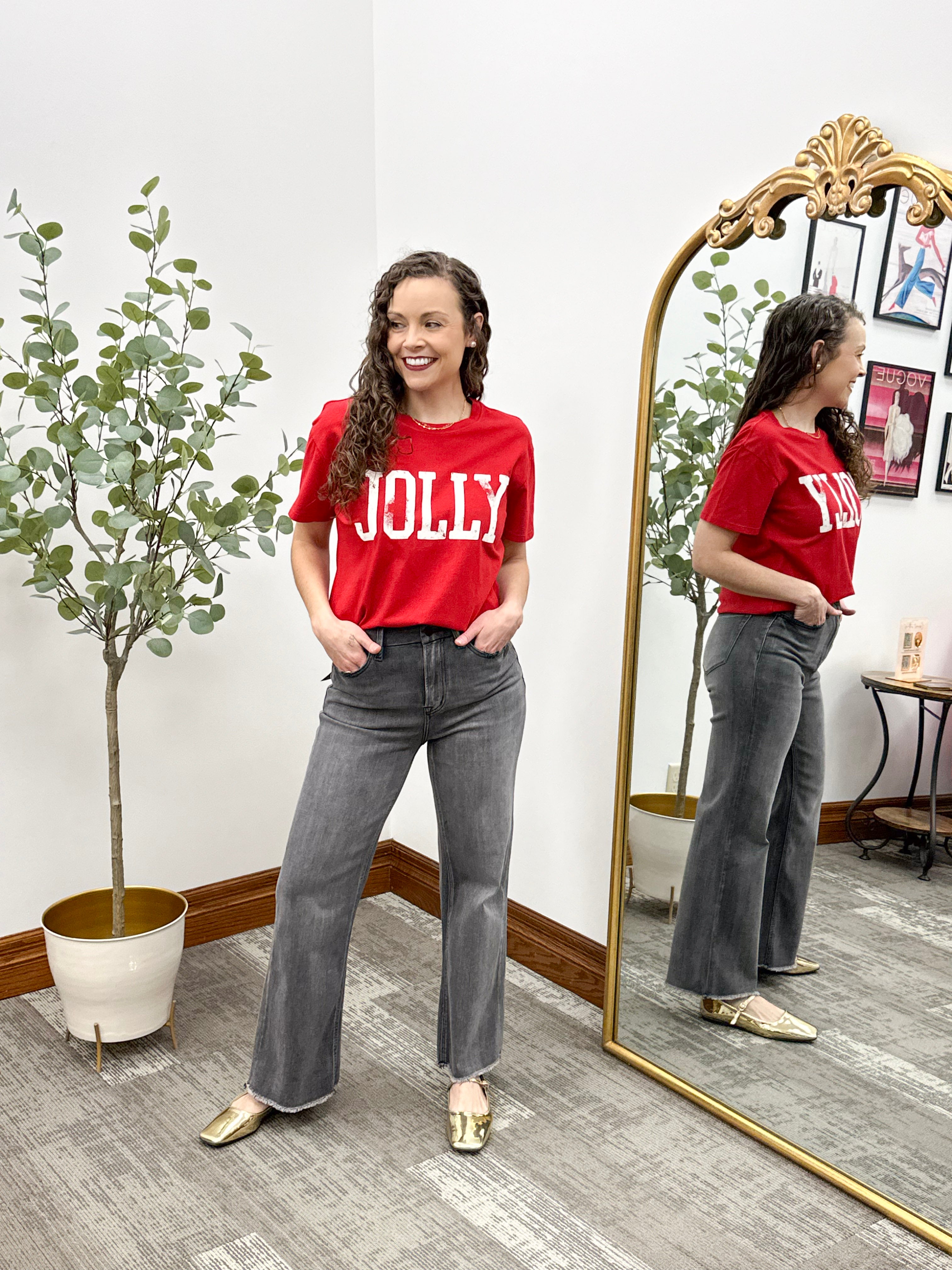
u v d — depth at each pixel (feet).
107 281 8.00
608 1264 5.36
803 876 6.38
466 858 6.40
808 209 5.91
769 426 6.25
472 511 5.83
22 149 7.47
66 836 8.29
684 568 6.85
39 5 7.44
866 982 6.05
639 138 7.20
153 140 8.12
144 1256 5.34
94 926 7.61
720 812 6.77
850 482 5.91
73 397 7.70
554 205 7.89
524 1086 7.02
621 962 7.46
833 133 5.75
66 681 8.11
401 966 8.72
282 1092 6.35
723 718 6.70
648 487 7.02
